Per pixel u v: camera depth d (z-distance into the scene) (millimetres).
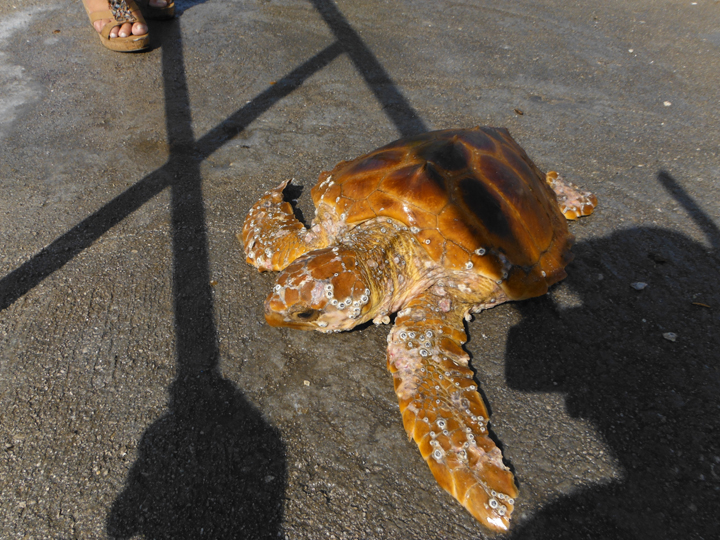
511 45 1297
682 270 717
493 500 480
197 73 1137
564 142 952
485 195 613
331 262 550
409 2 1521
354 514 499
